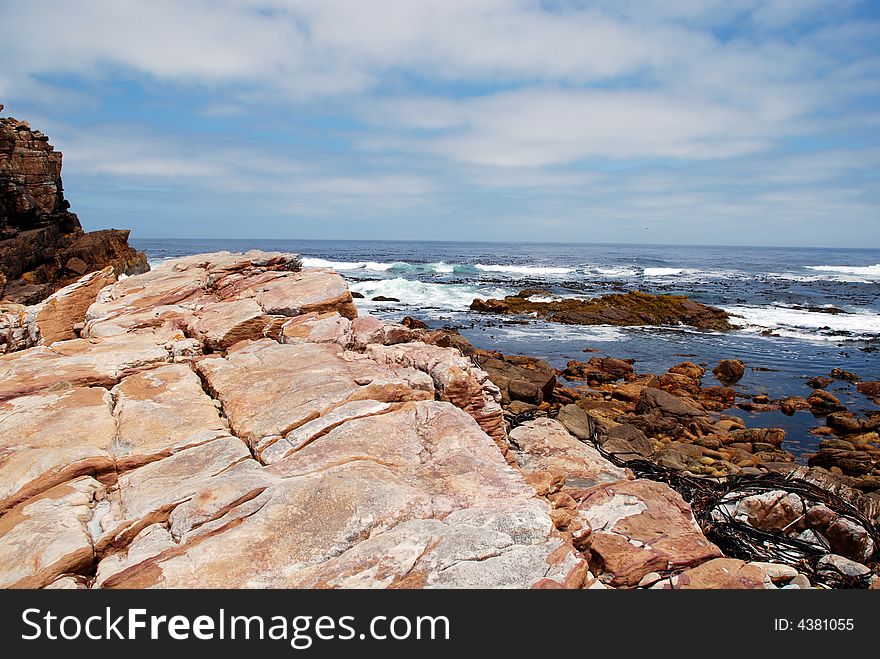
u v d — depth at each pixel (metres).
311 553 4.21
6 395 6.77
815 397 19.61
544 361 25.55
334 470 5.21
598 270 76.81
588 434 12.45
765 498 8.02
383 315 37.06
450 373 7.25
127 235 35.19
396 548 4.23
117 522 4.56
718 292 53.22
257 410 6.49
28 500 4.87
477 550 4.30
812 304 45.72
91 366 7.79
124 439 5.88
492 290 48.62
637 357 27.05
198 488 4.89
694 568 5.45
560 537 4.58
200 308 10.78
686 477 8.91
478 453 5.80
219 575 3.98
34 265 30.16
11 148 30.39
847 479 11.62
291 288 10.83
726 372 23.30
